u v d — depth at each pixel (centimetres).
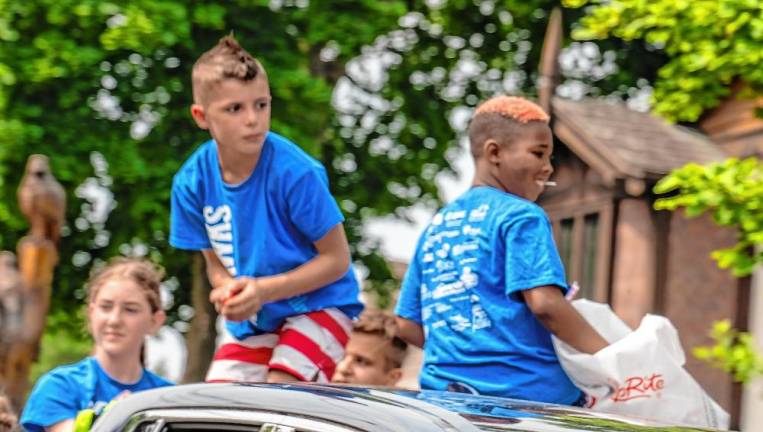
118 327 1074
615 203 2312
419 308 993
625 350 867
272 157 988
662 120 2461
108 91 4303
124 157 4203
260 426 600
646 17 1648
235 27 4297
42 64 4097
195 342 4506
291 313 1014
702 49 1638
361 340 1309
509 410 607
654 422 626
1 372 2784
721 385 2319
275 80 4206
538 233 897
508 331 905
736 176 1548
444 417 574
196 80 978
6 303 2809
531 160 943
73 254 4484
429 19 4881
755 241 1538
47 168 2859
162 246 4453
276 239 993
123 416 642
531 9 4606
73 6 4075
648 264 2277
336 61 4672
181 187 1021
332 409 584
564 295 904
